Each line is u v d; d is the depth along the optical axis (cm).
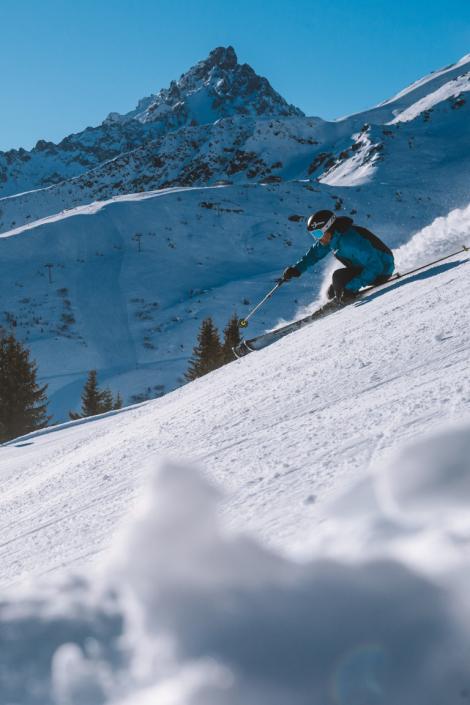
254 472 221
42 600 64
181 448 357
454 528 56
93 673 53
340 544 61
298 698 43
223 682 44
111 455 476
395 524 60
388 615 47
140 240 11525
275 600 47
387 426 212
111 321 9000
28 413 4203
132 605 48
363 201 14062
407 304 634
